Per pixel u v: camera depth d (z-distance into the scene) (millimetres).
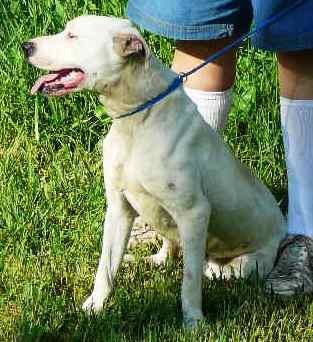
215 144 5230
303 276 5574
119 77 4898
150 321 5012
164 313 5184
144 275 5684
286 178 6801
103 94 4973
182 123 5004
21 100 7371
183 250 5121
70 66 4910
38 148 7094
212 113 5863
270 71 7062
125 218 5336
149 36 7328
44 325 5023
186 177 5000
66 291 5527
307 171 5832
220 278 5574
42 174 6836
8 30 7715
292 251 5707
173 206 5059
